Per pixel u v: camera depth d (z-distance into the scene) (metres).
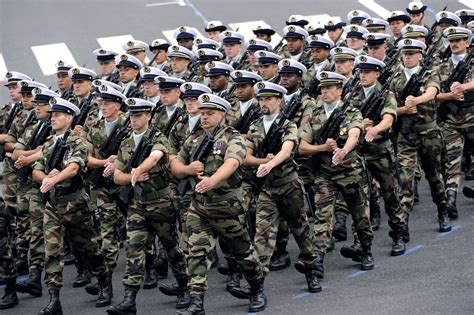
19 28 52.81
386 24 35.09
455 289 23.28
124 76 29.81
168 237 23.72
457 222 29.03
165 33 51.22
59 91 31.66
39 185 26.22
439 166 28.27
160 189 23.41
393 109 26.06
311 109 25.16
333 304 23.22
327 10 53.53
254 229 24.27
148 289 26.23
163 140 23.48
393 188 26.58
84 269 27.11
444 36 30.97
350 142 24.20
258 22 52.34
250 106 25.95
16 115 29.06
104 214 25.72
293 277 25.94
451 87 29.34
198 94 24.55
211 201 22.30
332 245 27.88
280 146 23.64
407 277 24.78
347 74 28.20
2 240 25.56
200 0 56.47
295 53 32.22
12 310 25.55
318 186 25.16
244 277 24.41
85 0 57.50
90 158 25.91
